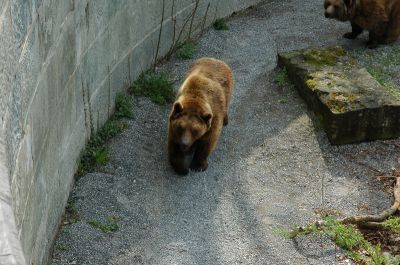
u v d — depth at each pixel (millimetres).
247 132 8328
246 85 9266
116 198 7070
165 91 8812
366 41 10641
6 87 4562
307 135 8305
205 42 10438
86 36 7223
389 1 10055
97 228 6680
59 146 6484
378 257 6535
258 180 7586
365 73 8797
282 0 12148
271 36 10758
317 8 11836
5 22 4562
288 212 7148
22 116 5074
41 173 5805
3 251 2543
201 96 7367
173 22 9852
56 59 6227
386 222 6980
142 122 8305
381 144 8227
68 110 6770
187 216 6984
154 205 7070
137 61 9023
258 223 6980
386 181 7660
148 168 7562
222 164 7773
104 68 7910
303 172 7758
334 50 9367
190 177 7504
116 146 7816
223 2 11062
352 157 8008
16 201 4828
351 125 8086
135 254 6469
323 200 7348
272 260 6566
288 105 8844
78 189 7109
